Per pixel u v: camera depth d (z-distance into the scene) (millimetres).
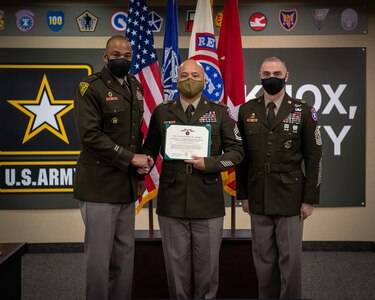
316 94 4340
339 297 3199
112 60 2328
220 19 4242
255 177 2516
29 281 3570
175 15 3182
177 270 2465
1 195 4332
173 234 2461
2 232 4359
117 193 2365
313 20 4312
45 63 4297
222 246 2871
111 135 2354
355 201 4391
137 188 2506
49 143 4324
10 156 4312
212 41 3123
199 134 2416
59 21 4293
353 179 4383
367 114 4383
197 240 2465
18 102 4297
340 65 4336
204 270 2471
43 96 4305
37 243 4383
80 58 4309
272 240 2551
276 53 4328
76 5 4293
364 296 3215
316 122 2486
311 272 3783
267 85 2449
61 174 4344
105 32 4305
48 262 4094
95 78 2365
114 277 2494
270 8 4312
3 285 1968
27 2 4281
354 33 4328
